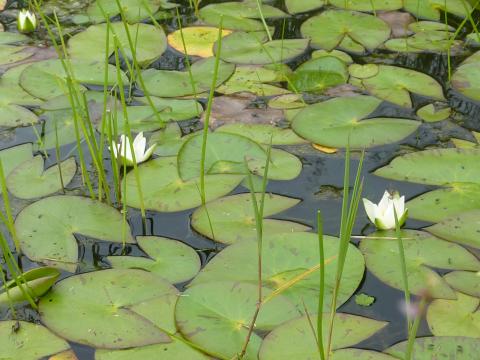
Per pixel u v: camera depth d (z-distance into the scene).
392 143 2.91
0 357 2.47
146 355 2.46
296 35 3.36
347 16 3.42
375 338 2.50
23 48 3.30
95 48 3.29
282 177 2.82
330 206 2.76
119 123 2.99
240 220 2.72
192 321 2.51
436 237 2.67
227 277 2.59
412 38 3.34
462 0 3.25
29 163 2.87
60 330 2.50
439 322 2.51
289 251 2.64
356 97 3.04
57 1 3.56
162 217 2.74
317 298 2.55
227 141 2.90
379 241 2.67
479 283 2.57
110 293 2.56
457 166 2.82
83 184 2.83
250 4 3.53
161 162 2.87
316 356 2.45
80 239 2.69
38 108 3.05
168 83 3.14
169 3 3.54
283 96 3.09
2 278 2.60
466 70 3.17
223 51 3.28
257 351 2.46
